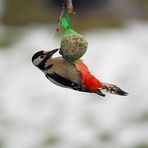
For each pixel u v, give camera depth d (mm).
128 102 17531
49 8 26781
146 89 18516
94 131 15914
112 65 20828
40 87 18984
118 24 25562
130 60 21203
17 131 16062
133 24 25609
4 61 21438
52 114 17047
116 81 19484
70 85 4418
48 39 23641
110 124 16281
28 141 15555
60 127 16234
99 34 24578
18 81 19562
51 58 4535
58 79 4449
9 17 26859
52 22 26172
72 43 4555
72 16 26078
